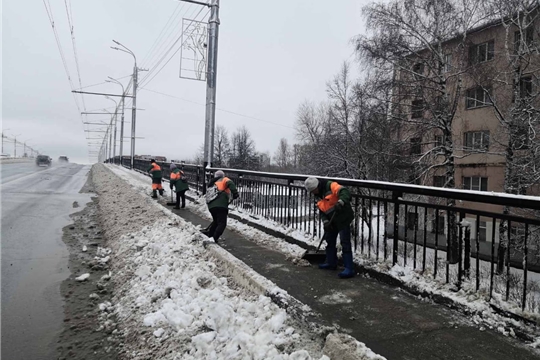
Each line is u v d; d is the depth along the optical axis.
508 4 17.16
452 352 3.00
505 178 17.06
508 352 3.00
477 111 21.45
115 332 4.09
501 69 18.55
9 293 5.23
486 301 3.71
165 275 5.12
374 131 21.39
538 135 15.58
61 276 6.04
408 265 4.96
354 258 5.35
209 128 13.39
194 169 15.21
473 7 18.52
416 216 4.64
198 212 11.43
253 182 9.24
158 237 7.06
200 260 5.50
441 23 19.09
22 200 15.12
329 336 2.90
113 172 29.80
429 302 4.08
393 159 20.47
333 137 25.06
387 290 4.46
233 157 58.50
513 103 17.05
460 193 3.91
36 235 8.98
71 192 19.19
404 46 19.56
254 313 3.63
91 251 7.71
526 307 3.84
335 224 5.14
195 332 3.51
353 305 3.97
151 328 3.85
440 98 19.25
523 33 16.83
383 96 20.58
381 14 19.95
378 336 3.26
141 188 17.67
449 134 18.83
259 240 7.29
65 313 4.64
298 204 7.13
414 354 2.96
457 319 3.63
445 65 19.94
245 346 3.06
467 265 4.10
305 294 4.30
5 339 3.96
